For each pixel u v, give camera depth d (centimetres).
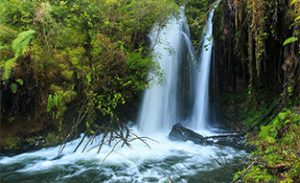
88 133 808
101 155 734
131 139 819
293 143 462
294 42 689
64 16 909
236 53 898
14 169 664
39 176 630
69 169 661
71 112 821
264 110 853
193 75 994
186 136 825
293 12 673
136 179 609
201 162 682
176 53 978
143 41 949
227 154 717
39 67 785
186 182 586
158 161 694
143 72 886
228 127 928
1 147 749
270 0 707
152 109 935
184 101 982
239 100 950
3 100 759
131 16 934
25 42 702
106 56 840
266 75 859
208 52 984
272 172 436
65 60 820
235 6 785
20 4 860
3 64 730
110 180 607
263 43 735
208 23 989
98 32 879
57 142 790
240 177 453
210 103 993
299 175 405
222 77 979
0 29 780
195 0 1052
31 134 784
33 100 789
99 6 902
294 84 700
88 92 822
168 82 962
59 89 797
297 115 552
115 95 842
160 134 905
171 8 920
